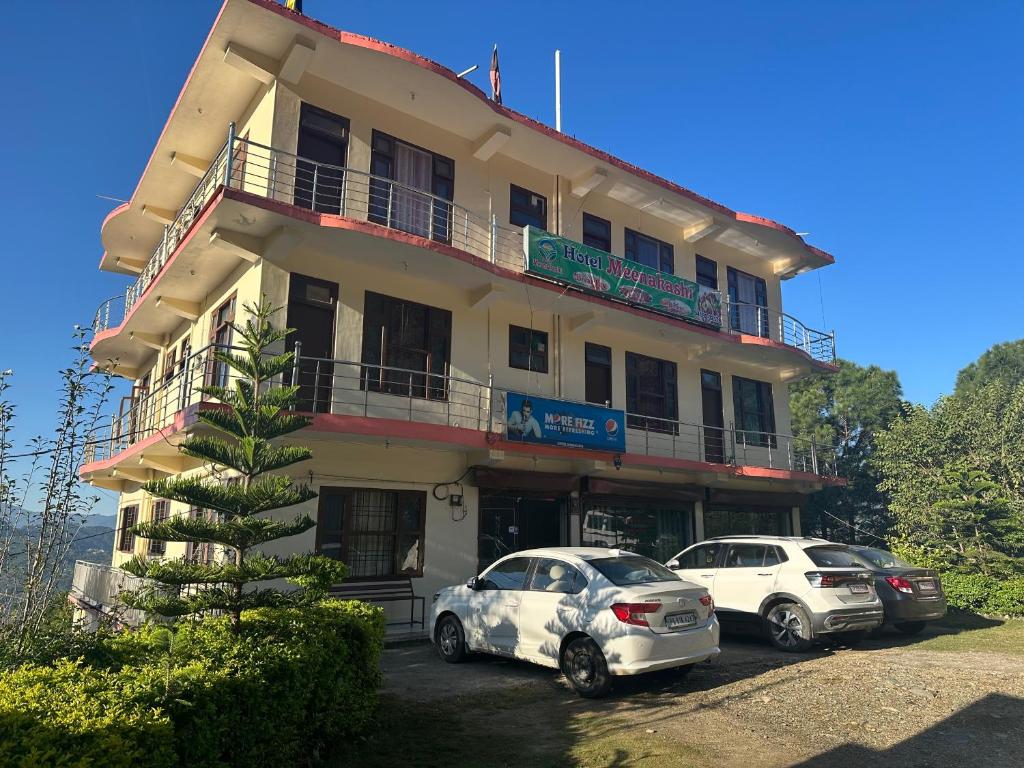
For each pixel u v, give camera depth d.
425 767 5.68
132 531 6.04
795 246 20.84
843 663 9.49
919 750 6.00
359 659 6.57
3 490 6.63
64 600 7.73
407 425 12.15
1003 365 39.75
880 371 29.23
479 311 14.69
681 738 6.36
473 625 9.49
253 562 6.01
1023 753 5.91
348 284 12.77
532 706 7.55
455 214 14.55
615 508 16.84
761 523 20.59
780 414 21.39
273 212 11.00
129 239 18.70
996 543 16.88
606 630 7.79
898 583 11.89
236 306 12.50
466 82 13.30
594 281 15.37
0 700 3.65
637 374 17.72
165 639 5.73
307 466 11.99
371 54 12.23
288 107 12.38
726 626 11.37
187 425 10.62
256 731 4.68
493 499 14.64
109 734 3.41
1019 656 10.02
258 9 11.11
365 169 13.24
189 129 14.43
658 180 17.28
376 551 12.61
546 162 16.11
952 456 20.19
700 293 17.77
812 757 5.84
